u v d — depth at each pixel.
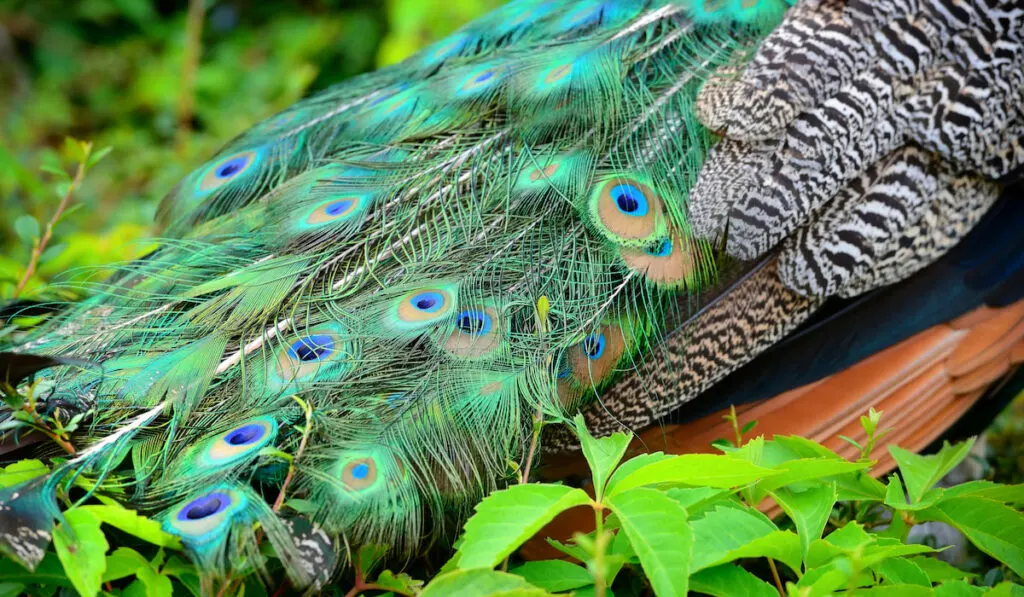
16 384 1.74
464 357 1.83
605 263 1.89
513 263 1.88
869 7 1.93
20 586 1.74
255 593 1.77
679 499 1.77
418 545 1.79
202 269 1.89
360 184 1.93
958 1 1.93
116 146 2.77
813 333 1.96
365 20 3.39
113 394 1.80
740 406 1.95
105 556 1.73
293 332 1.83
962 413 1.98
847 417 1.95
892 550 1.75
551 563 1.77
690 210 1.91
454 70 2.03
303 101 2.10
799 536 1.77
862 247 1.92
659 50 1.99
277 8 3.52
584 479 1.93
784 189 1.91
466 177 1.92
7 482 1.75
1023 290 1.97
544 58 2.00
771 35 1.95
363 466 1.77
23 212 2.37
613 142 1.94
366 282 1.86
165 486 1.76
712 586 1.76
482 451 1.80
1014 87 1.93
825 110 1.92
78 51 3.29
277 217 1.92
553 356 1.85
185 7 3.63
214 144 2.70
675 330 1.91
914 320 1.96
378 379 1.81
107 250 2.22
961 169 1.94
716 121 1.93
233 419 1.79
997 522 1.80
